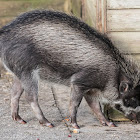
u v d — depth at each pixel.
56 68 8.83
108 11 9.20
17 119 9.16
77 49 8.63
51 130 8.71
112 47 8.87
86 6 13.15
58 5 21.42
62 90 11.73
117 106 9.17
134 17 9.21
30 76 8.87
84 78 8.71
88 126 9.07
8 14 19.86
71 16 8.99
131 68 8.95
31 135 8.38
